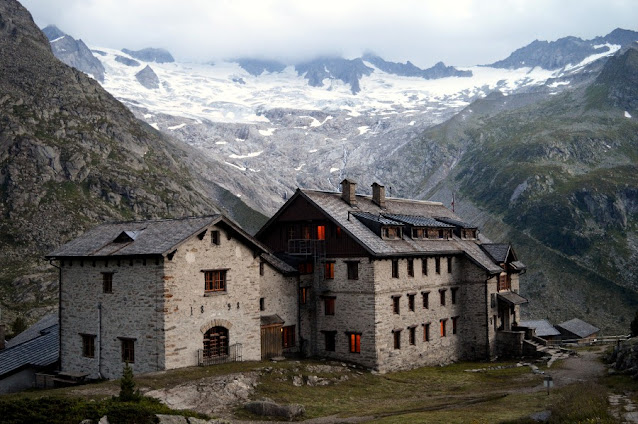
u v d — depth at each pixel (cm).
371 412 3161
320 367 4166
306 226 5197
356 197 5603
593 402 2681
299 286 4903
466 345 5822
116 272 3678
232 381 3316
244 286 4016
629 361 4209
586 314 12462
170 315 3472
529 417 2647
